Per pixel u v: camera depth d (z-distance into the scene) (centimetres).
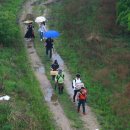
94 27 9862
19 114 5547
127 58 8312
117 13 9900
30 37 9269
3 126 5225
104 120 6253
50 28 9912
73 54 8562
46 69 7906
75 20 10344
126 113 6400
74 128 5975
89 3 11300
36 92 6838
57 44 9088
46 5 11656
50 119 6128
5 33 8500
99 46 8869
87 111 6481
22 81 6981
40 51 8712
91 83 7375
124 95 6925
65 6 11356
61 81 6869
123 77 7575
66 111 6444
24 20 10488
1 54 7888
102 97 6894
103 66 8038
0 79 6562
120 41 9250
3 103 5769
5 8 11056
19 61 7938
